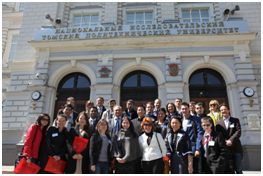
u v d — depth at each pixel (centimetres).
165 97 1073
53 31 1191
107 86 1077
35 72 1142
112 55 1135
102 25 1225
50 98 1114
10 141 1103
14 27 1499
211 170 501
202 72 1168
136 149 496
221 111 606
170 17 1289
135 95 1143
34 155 516
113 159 509
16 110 1161
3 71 1373
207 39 1112
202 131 559
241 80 1053
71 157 505
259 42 1193
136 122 601
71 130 532
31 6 1365
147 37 1123
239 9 1215
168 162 529
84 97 1161
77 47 1168
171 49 1131
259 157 939
